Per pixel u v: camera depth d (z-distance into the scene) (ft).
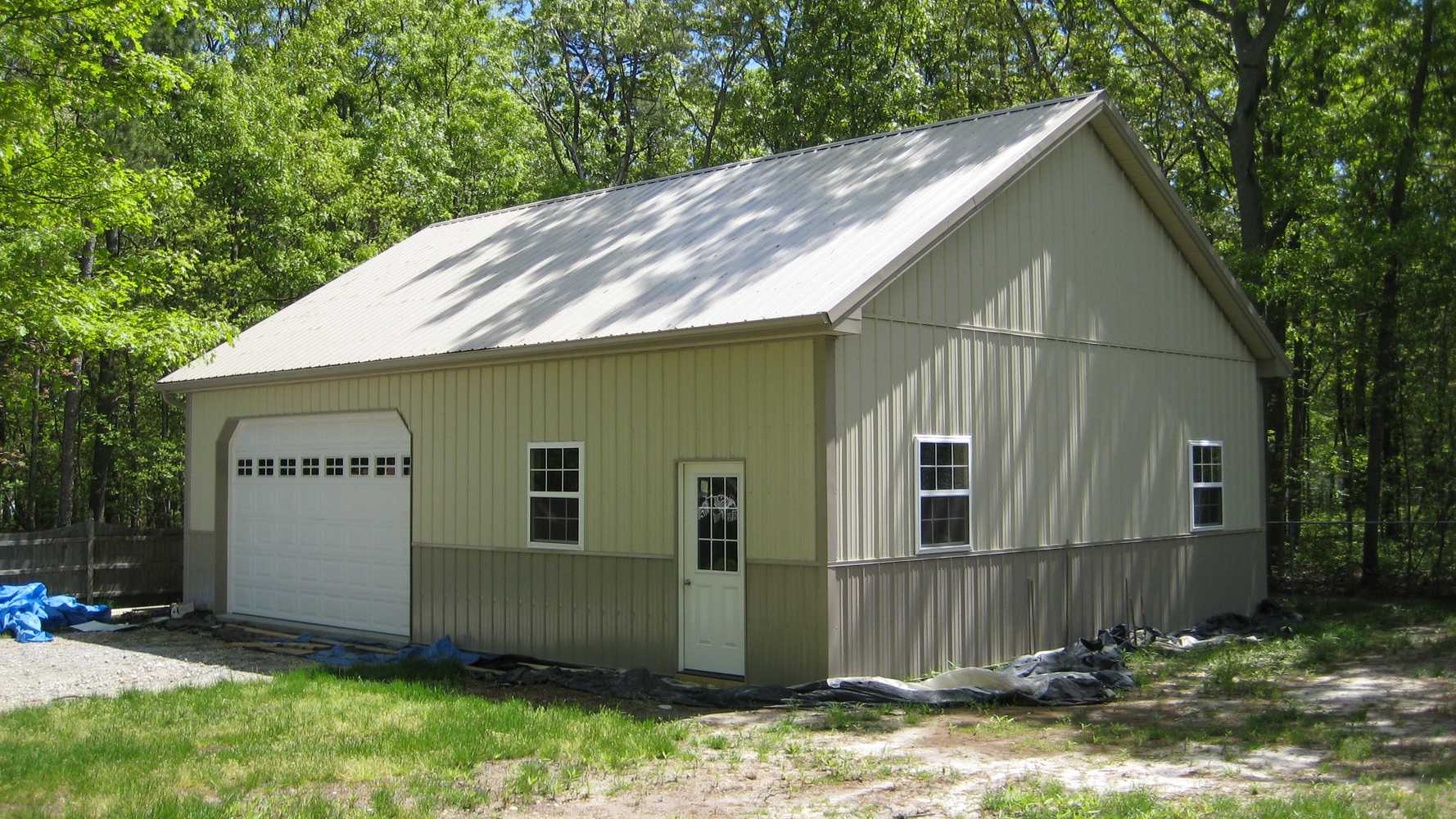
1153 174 50.90
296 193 85.76
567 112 134.51
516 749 28.45
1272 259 71.26
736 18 112.47
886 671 38.17
